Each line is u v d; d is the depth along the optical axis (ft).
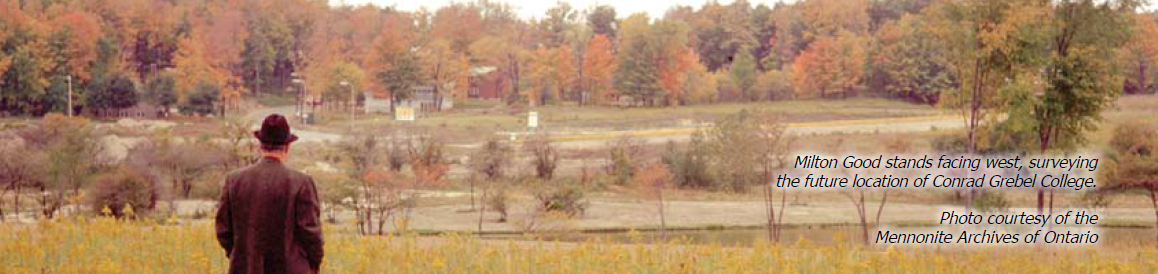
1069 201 151.53
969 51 111.86
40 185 150.00
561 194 152.87
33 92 389.19
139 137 249.75
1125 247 86.99
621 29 485.97
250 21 577.43
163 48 542.16
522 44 640.58
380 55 446.19
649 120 374.43
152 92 403.54
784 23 609.83
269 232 25.93
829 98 473.67
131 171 132.16
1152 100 337.11
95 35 433.48
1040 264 49.67
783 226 140.87
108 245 43.14
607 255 44.78
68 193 140.67
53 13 482.28
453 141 285.64
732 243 118.62
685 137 292.20
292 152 244.42
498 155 216.33
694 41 627.46
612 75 474.90
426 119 381.81
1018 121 109.19
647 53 461.37
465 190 187.32
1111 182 129.18
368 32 638.53
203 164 168.45
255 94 536.83
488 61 549.54
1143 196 164.04
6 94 384.47
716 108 433.07
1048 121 111.86
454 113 428.15
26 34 402.72
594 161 237.66
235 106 465.47
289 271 26.17
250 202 26.00
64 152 153.17
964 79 116.98
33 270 39.68
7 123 316.81
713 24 639.76
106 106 393.50
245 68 541.34
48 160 151.74
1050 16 109.19
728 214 155.74
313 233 26.30
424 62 458.09
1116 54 111.55
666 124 354.95
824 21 588.50
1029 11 106.42
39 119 374.43
